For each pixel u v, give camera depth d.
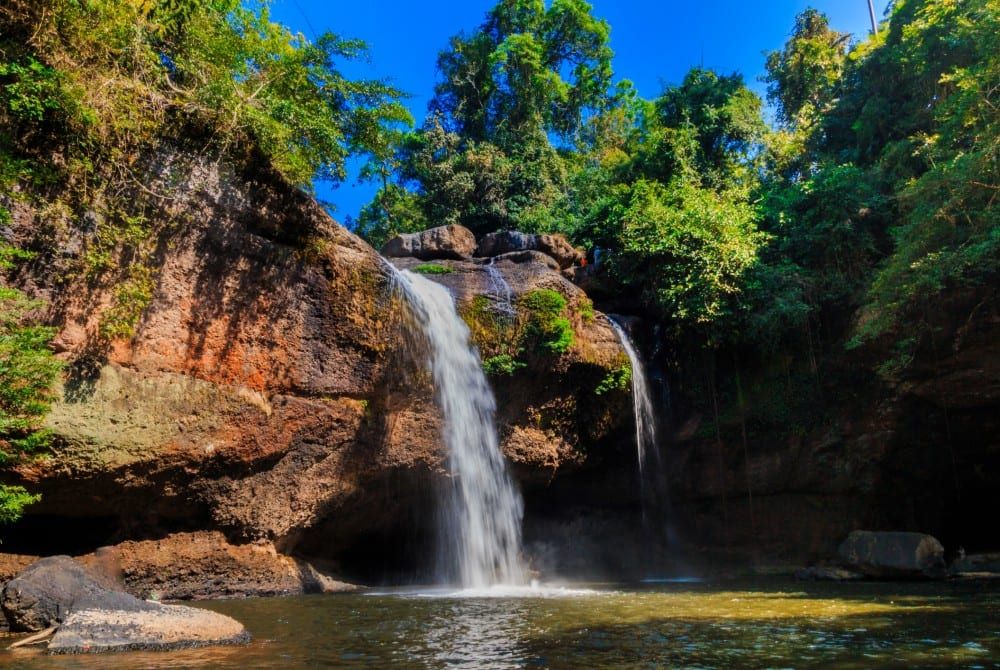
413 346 15.34
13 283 9.98
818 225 19.52
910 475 18.03
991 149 14.23
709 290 19.06
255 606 10.27
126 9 11.36
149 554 11.59
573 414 18.44
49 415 9.97
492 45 36.44
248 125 12.61
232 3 13.36
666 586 13.85
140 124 11.57
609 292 21.52
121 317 10.89
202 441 11.79
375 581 16.64
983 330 15.48
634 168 26.73
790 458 18.77
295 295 13.52
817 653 5.77
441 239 20.61
